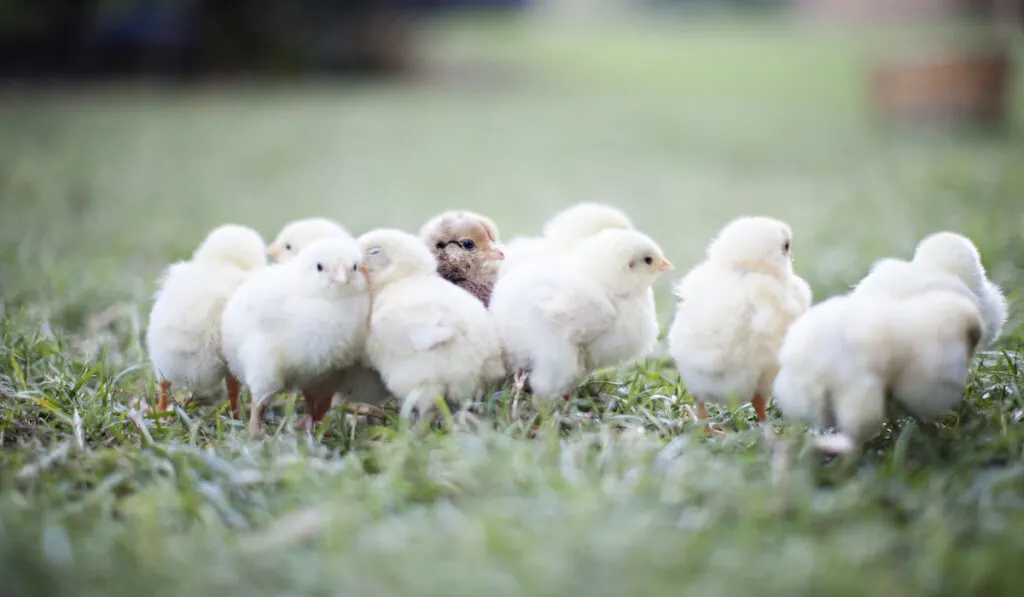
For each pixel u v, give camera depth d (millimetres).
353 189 2113
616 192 2100
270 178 2238
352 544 799
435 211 1841
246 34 4621
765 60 5625
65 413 942
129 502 837
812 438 897
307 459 877
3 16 4059
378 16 5145
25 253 1338
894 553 793
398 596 769
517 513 810
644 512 810
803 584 766
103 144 2598
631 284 967
